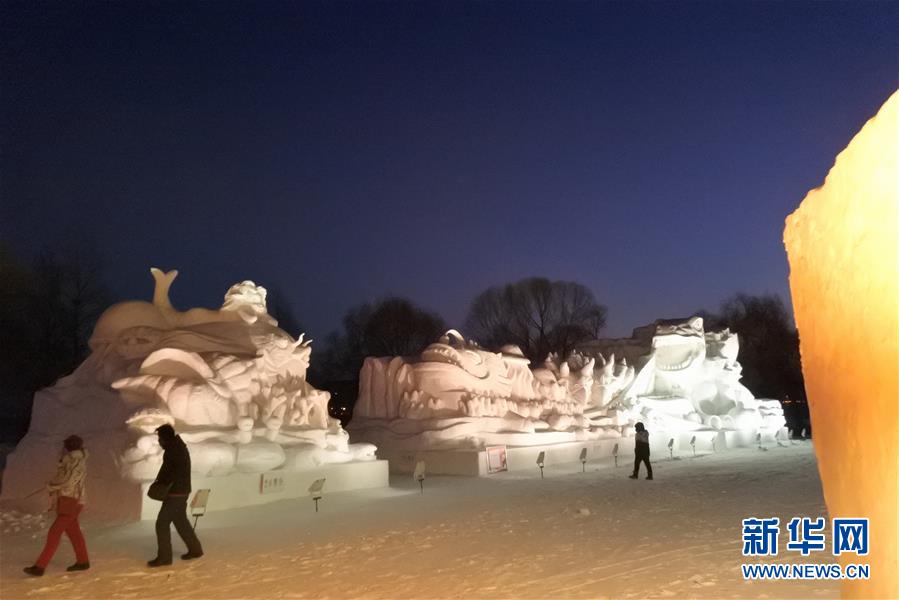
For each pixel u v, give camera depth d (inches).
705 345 1283.2
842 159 180.2
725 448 1169.4
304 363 619.8
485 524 434.6
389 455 794.8
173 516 334.6
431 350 847.1
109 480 467.2
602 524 430.0
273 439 538.9
